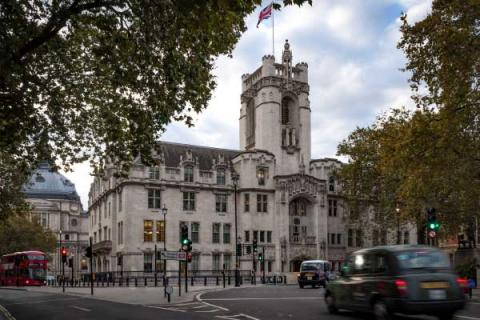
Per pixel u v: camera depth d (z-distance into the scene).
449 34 25.61
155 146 25.23
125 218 67.81
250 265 72.75
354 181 58.69
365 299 16.47
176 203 71.12
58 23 17.12
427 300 14.82
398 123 46.16
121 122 26.17
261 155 75.81
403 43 28.27
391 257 15.55
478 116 27.66
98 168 28.33
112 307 25.03
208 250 72.00
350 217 63.72
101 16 19.25
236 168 77.19
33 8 17.98
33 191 145.00
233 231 74.38
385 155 36.34
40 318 20.39
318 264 41.38
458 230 41.50
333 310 18.98
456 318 16.81
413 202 41.41
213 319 18.09
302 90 82.25
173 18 18.36
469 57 25.86
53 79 24.50
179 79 21.36
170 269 68.94
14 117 22.97
